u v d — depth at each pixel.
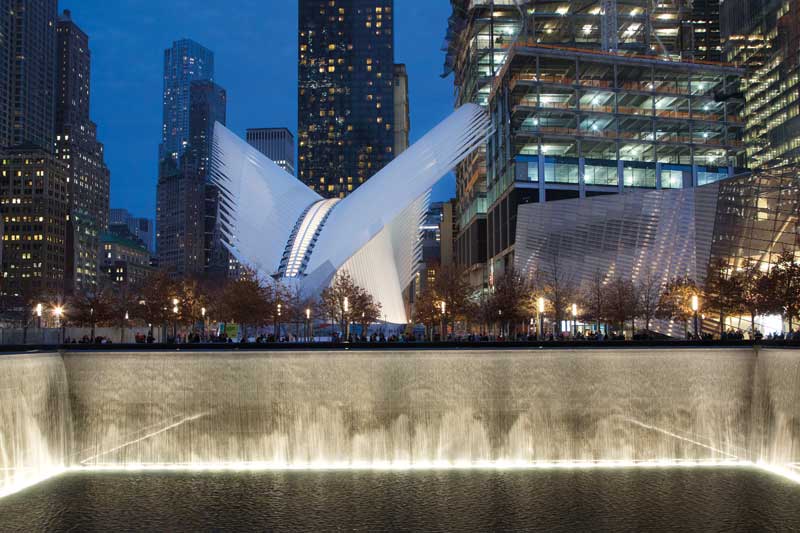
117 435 34.81
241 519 26.39
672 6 145.62
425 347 38.19
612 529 25.20
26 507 27.39
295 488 30.30
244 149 95.06
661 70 122.69
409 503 28.19
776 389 33.72
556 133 118.06
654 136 121.88
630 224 74.81
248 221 91.81
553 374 35.59
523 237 85.50
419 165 84.38
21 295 132.00
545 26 142.38
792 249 60.25
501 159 125.25
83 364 34.91
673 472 32.78
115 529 25.23
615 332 71.69
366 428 35.25
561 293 73.50
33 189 193.62
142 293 94.69
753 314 55.38
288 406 35.16
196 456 34.91
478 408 35.38
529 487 30.31
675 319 65.62
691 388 35.59
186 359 35.09
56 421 33.88
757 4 143.12
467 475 32.41
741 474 32.31
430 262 199.38
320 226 88.69
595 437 35.44
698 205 69.00
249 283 73.12
